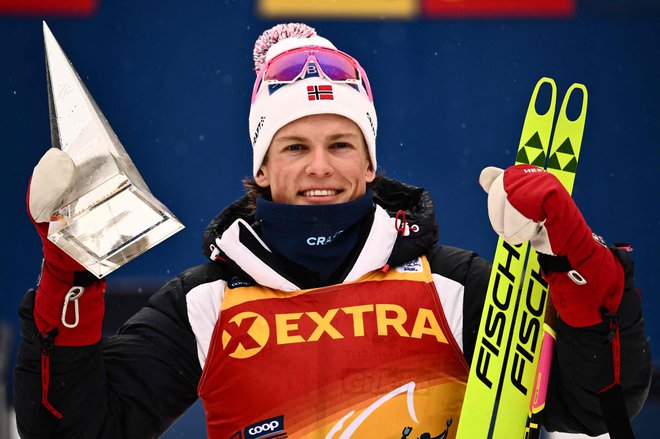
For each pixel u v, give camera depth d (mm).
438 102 28906
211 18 28641
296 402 9312
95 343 9031
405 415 9305
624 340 8859
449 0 28766
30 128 28203
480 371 9453
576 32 28828
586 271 8594
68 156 8367
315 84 9766
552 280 8812
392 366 9359
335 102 9734
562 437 16953
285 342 9430
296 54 9977
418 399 9344
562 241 8539
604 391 8867
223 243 9695
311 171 9633
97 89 28500
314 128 9727
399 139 28922
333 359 9359
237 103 28719
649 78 28828
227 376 9484
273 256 9789
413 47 28906
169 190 28578
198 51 28688
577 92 28859
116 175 8375
